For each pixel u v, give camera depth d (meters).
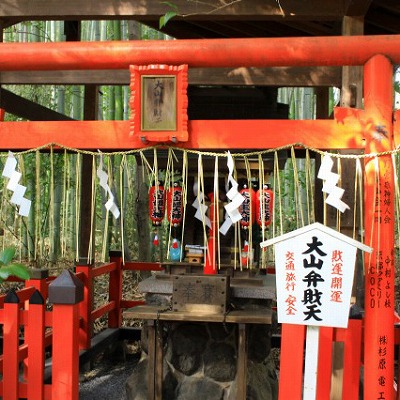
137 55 3.29
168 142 3.36
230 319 3.68
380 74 3.20
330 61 3.24
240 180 4.36
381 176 3.18
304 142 3.29
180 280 3.87
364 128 3.25
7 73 5.45
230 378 4.04
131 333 6.07
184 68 3.25
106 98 10.23
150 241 9.62
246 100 5.08
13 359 3.64
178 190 4.20
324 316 2.80
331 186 3.21
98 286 9.49
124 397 4.56
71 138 3.44
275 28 6.45
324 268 2.80
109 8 4.55
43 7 4.59
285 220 9.67
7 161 3.47
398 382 3.39
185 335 4.12
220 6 4.49
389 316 3.14
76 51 3.32
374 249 3.16
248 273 4.23
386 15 5.61
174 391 4.08
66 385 3.35
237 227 4.28
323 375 3.03
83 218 6.64
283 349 2.87
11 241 8.92
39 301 3.64
